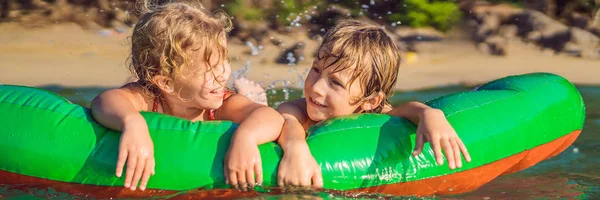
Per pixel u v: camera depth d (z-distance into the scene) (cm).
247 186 263
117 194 267
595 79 730
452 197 300
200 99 299
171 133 275
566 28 973
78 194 273
